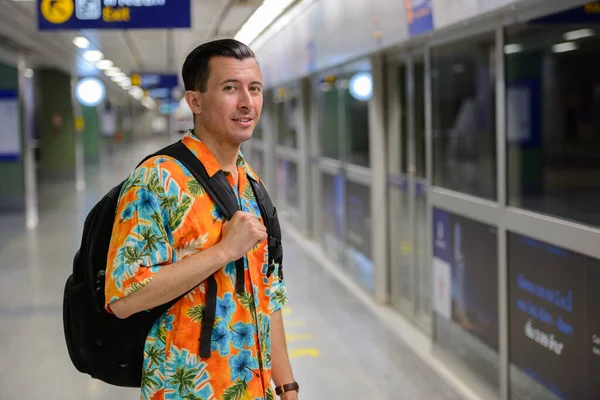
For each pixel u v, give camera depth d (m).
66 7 5.77
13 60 12.47
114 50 13.86
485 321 4.18
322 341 5.45
